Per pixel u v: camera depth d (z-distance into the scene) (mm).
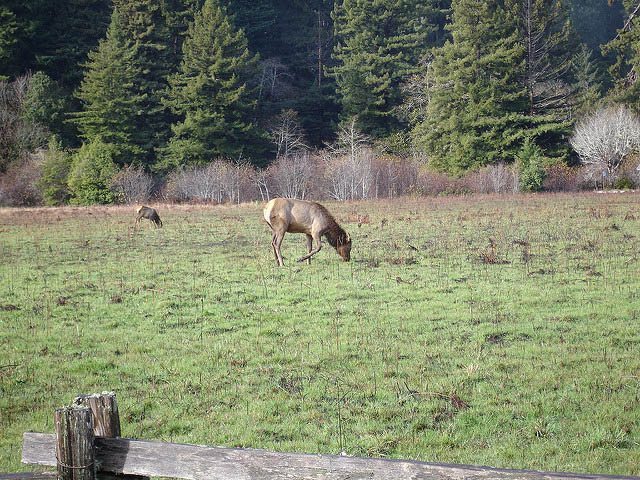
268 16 88438
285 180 56125
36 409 8578
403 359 10094
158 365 10156
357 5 77750
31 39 75625
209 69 69062
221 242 24078
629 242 20656
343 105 77500
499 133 63969
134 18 74750
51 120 67750
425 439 7461
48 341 11578
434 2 91188
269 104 80312
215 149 68688
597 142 54219
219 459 4613
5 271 18688
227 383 9336
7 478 4910
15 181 56438
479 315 12469
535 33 66625
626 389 8703
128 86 68562
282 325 12227
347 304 13641
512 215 30094
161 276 17328
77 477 4746
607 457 6941
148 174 64250
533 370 9453
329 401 8602
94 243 24766
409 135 73000
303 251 20812
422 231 25344
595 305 12984
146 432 7855
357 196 53969
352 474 4371
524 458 6969
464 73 65500
